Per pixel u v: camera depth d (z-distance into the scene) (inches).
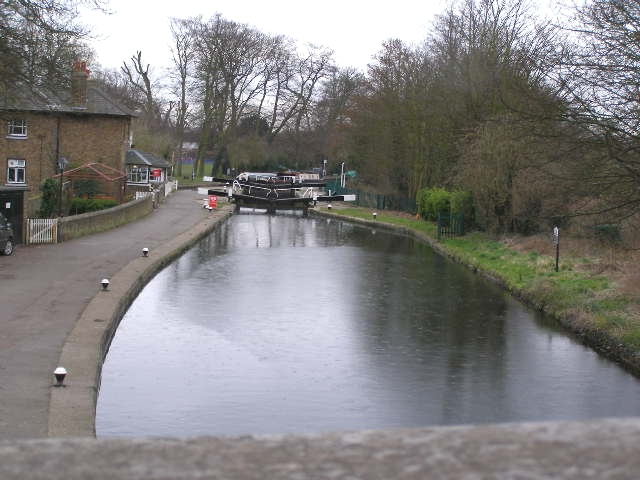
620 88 565.3
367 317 771.4
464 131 1571.1
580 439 70.8
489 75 1510.8
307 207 2490.2
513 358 620.7
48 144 1927.9
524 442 70.9
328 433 75.2
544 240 1200.2
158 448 71.9
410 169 2222.0
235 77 3253.0
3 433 359.6
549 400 511.8
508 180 1309.1
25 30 927.7
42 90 1051.3
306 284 971.3
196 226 1600.6
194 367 572.4
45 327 597.6
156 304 803.4
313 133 3725.4
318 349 637.9
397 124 2174.0
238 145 3425.2
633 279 805.2
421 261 1241.4
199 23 3154.5
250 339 665.0
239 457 69.9
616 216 605.6
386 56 2245.3
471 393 525.7
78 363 493.7
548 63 628.4
